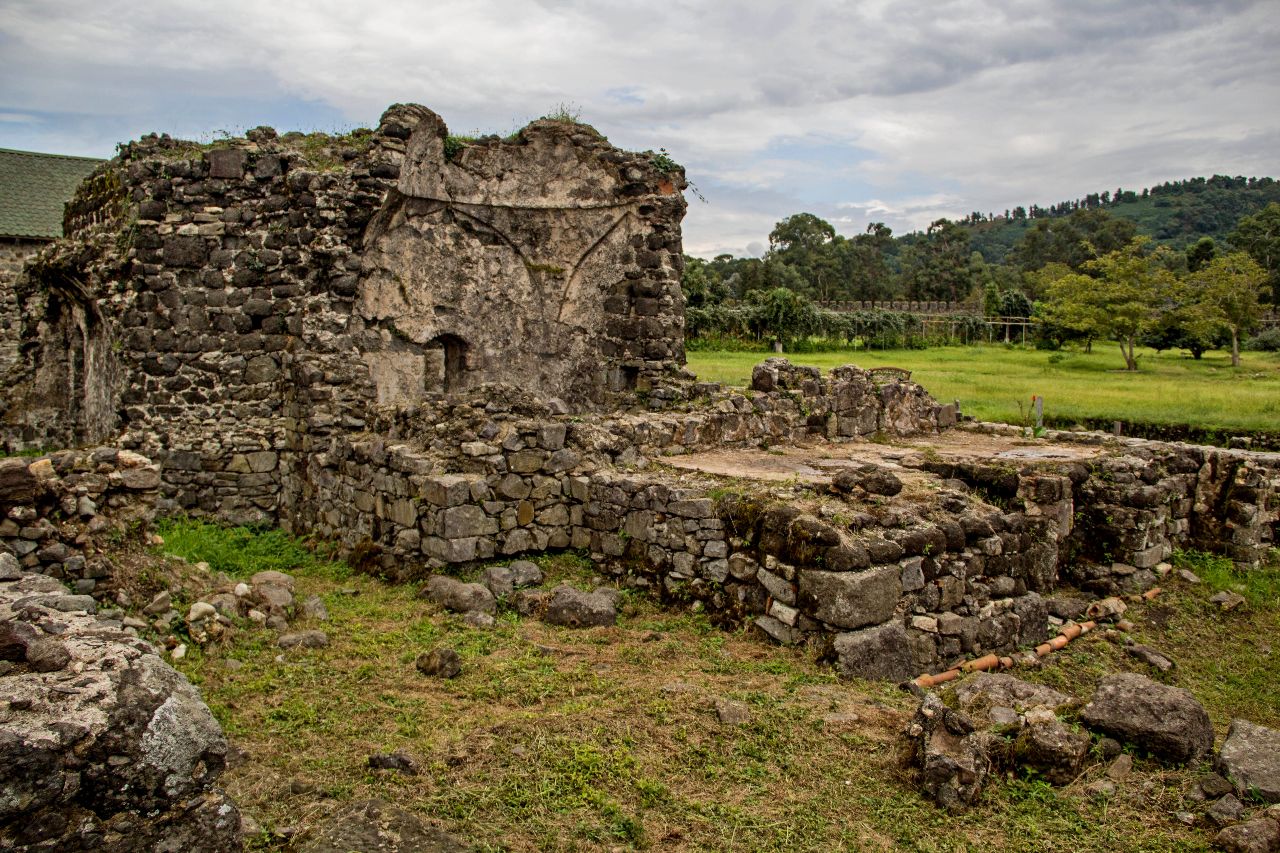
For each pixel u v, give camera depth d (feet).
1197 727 17.33
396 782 15.85
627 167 49.16
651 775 16.44
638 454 32.30
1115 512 33.86
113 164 43.01
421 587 27.73
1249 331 155.53
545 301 49.14
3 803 9.94
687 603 25.72
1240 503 36.94
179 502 39.88
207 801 11.31
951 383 87.92
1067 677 25.41
